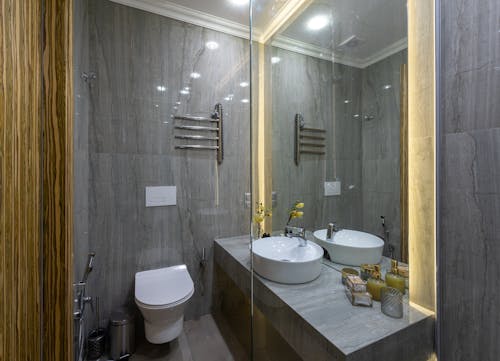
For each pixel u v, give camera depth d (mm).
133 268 1756
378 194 1151
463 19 840
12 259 577
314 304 1010
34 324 726
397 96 1067
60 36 848
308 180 1507
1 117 527
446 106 897
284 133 1672
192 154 1944
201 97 1960
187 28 1897
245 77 2125
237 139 2113
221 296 2045
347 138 1288
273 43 1743
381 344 805
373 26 1158
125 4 1698
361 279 1087
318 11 1429
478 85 802
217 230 2047
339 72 1322
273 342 1265
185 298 1476
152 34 1783
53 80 836
